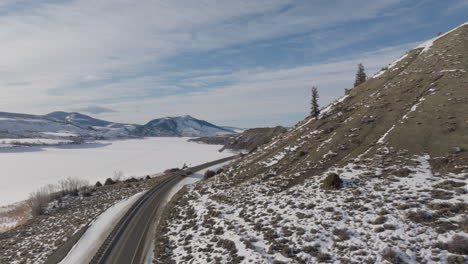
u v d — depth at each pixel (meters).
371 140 38.09
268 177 41.12
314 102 63.19
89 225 37.62
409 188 23.47
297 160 43.59
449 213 18.05
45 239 35.50
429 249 15.39
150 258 25.36
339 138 43.28
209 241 24.84
